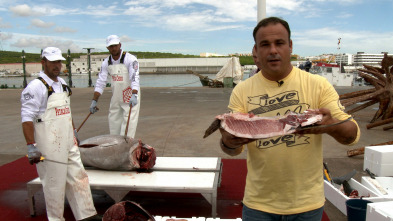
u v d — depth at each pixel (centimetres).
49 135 314
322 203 178
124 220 259
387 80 844
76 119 1048
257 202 184
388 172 471
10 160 613
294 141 171
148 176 385
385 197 340
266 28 169
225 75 2872
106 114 1159
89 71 3384
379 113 860
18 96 2005
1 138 802
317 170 177
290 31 175
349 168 527
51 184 323
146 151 402
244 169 534
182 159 459
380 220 270
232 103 196
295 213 175
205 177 380
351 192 382
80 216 334
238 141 160
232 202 408
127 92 539
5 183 489
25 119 302
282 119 158
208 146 677
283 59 170
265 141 176
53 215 331
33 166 573
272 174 176
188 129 848
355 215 311
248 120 162
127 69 533
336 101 168
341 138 159
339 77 3042
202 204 405
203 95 1889
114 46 519
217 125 166
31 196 373
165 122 956
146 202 413
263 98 181
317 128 150
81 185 335
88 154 399
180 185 352
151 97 1794
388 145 511
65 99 323
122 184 357
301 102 174
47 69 319
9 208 402
